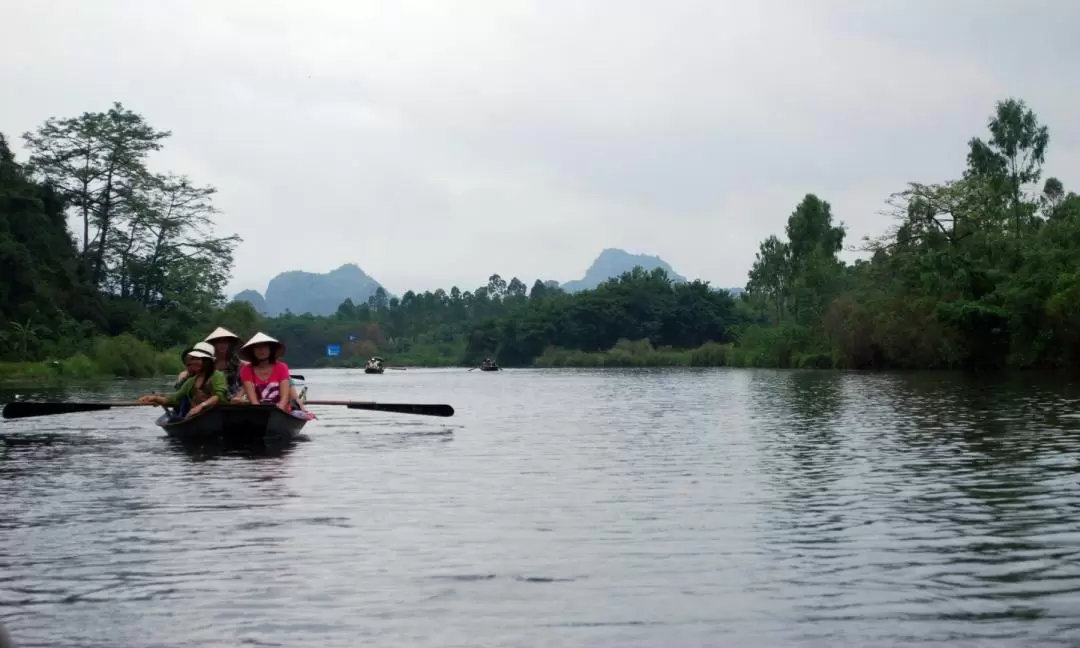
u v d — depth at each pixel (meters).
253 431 13.14
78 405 14.40
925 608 4.57
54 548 5.91
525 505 7.49
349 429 15.18
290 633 4.25
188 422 13.10
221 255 75.69
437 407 15.73
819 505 7.41
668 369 83.69
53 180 69.69
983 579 5.09
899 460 10.23
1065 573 5.19
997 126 54.06
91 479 9.09
